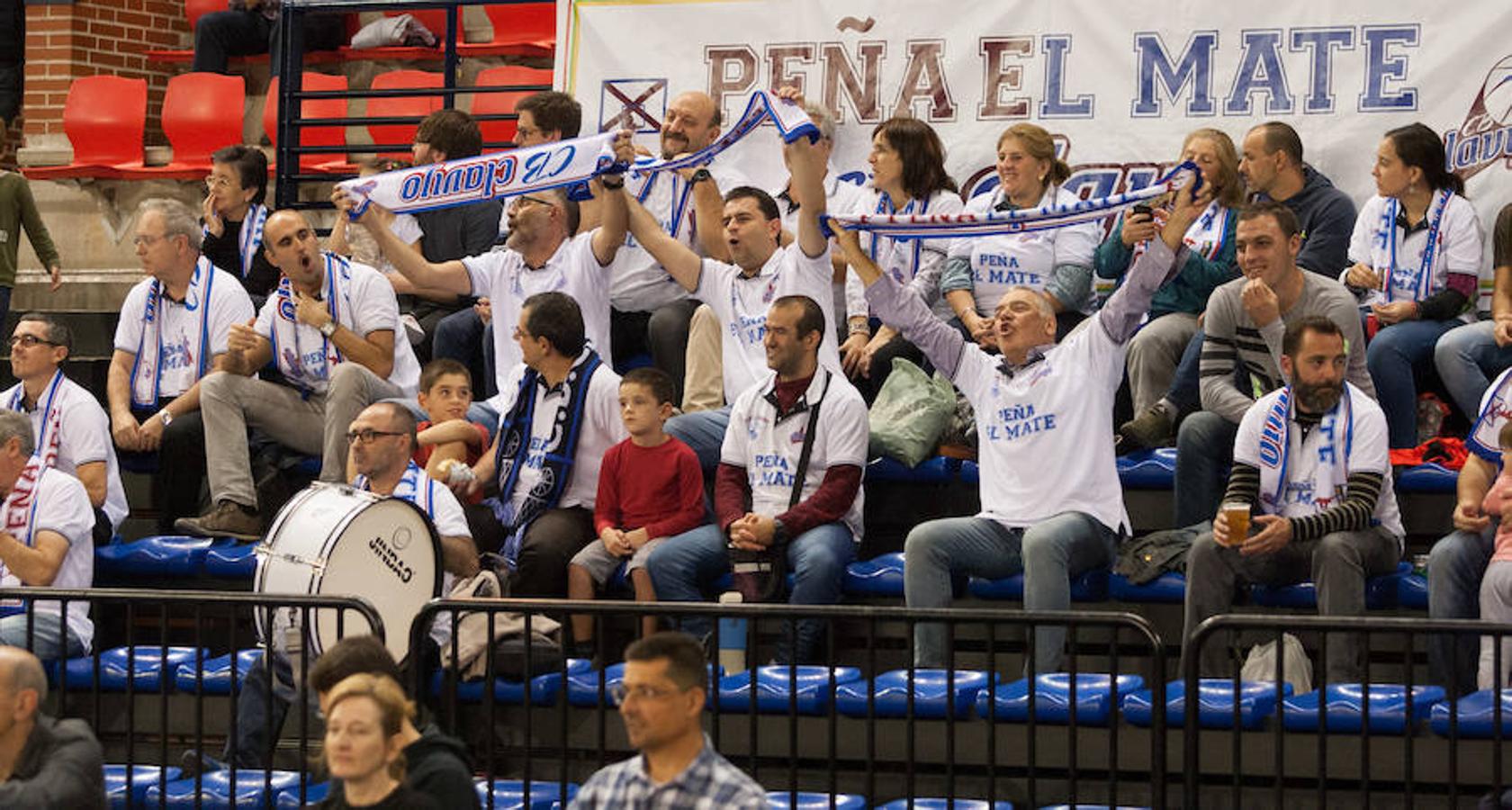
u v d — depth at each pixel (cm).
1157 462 2666
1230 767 2128
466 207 3300
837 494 2478
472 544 2462
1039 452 2438
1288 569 2320
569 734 2303
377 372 2900
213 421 2834
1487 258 2956
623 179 2823
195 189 4138
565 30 3384
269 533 2295
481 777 2297
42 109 4438
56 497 2583
